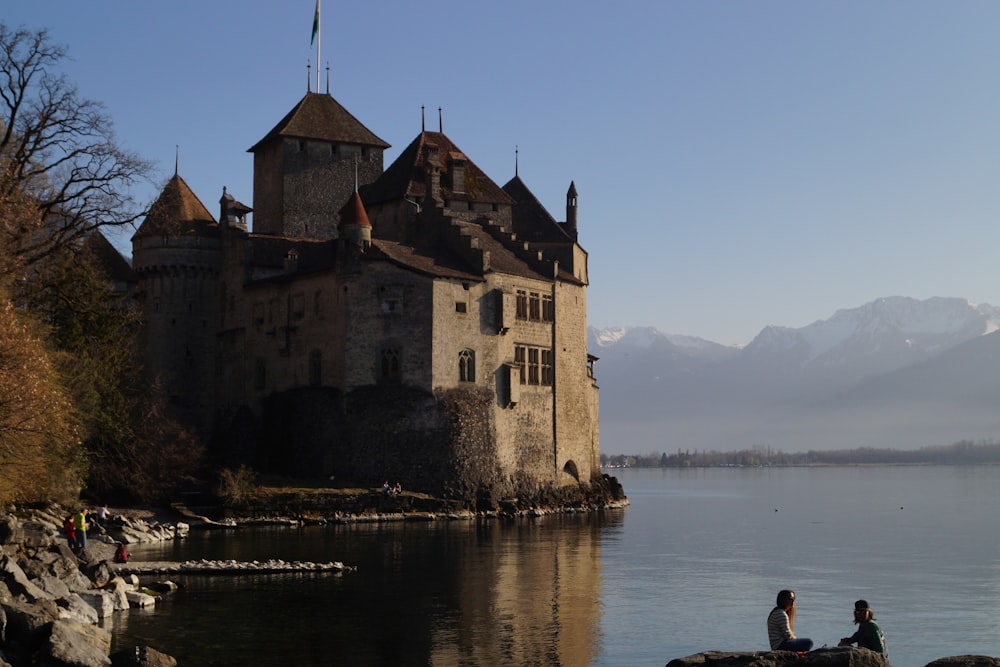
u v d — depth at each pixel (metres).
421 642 40.38
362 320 102.00
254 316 113.19
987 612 50.66
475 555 66.50
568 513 112.62
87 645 33.06
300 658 37.44
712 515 120.88
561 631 43.06
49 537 50.09
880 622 48.12
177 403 117.25
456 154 121.75
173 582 52.78
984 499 169.38
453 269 105.19
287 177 126.38
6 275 60.28
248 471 93.88
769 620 32.66
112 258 121.44
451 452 101.56
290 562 59.78
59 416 52.69
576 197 135.62
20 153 69.06
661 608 49.19
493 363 106.75
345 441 101.00
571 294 118.06
